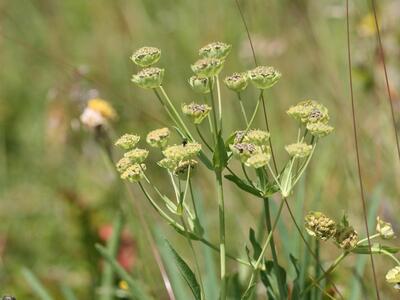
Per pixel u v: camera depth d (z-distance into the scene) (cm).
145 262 54
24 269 55
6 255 71
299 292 39
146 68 37
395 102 67
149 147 74
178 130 37
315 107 36
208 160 37
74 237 67
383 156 64
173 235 64
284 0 80
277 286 39
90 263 64
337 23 81
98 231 66
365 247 37
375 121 68
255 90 76
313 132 35
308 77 77
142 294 48
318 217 37
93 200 69
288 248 45
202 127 75
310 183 63
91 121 61
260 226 48
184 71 84
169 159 35
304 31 78
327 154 66
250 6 80
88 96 68
